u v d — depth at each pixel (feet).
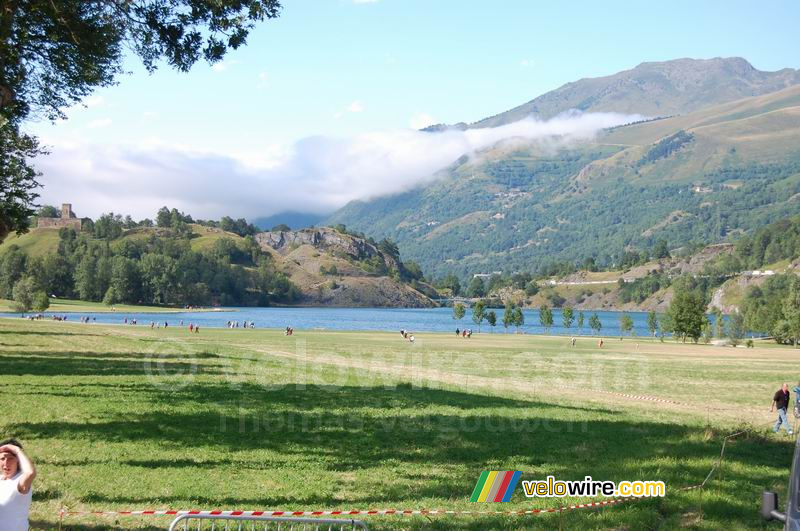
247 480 48.78
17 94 66.28
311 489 47.37
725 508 45.09
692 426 84.12
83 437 59.62
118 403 78.59
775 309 510.17
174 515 39.78
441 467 55.83
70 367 113.29
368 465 55.52
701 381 161.89
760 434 81.82
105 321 475.72
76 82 66.90
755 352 323.16
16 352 133.18
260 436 64.80
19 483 27.32
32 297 522.88
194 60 60.08
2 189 92.17
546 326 636.48
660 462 59.21
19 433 59.88
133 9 58.75
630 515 42.60
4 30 54.19
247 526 38.60
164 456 54.44
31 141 92.73
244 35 59.06
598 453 63.77
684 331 447.83
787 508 26.66
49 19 58.23
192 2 58.59
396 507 44.04
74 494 42.83
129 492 44.09
